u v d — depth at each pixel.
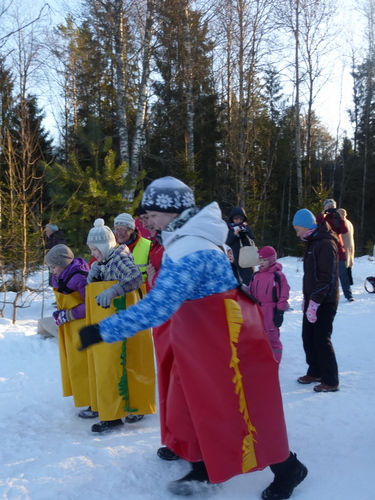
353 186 37.06
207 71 20.61
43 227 10.38
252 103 21.47
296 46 24.38
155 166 22.73
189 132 19.08
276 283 4.96
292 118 35.00
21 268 9.41
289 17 23.73
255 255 6.32
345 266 9.52
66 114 25.05
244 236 6.86
